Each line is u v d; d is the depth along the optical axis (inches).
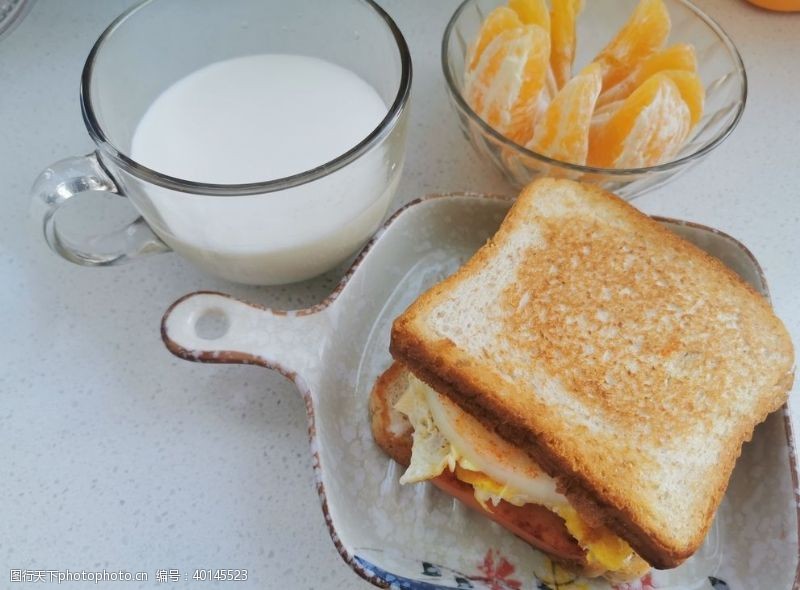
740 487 7.7
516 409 7.2
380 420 8.1
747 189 10.6
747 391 7.7
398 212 9.0
